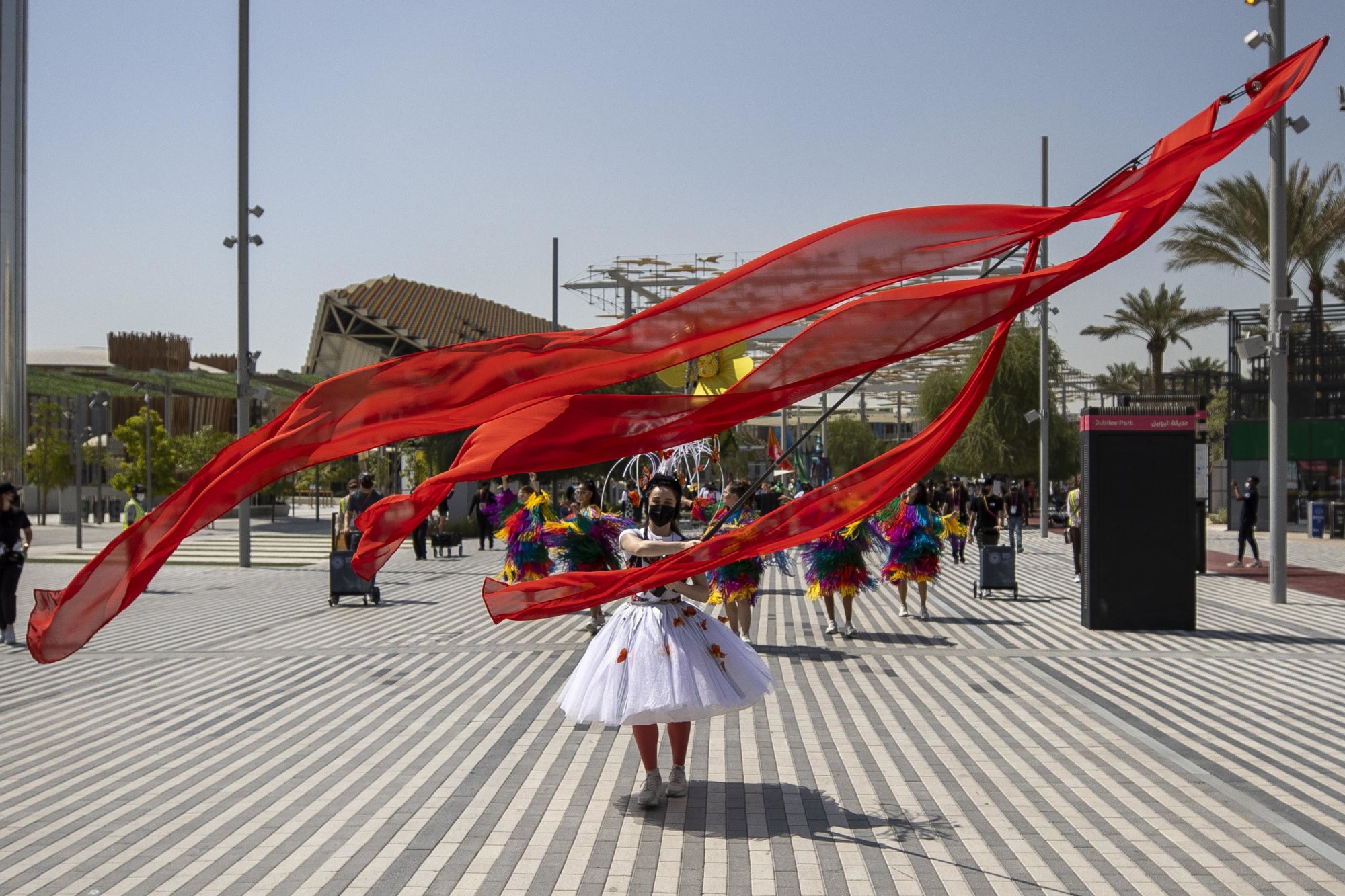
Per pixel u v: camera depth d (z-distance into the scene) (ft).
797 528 18.21
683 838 18.58
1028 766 23.22
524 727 26.71
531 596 18.69
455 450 127.34
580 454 17.24
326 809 20.25
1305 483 115.75
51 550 90.99
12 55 164.76
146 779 22.29
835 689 31.60
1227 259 110.42
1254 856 17.72
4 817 19.81
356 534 53.31
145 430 147.64
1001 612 49.80
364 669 34.83
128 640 41.37
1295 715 28.09
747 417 16.78
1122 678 33.32
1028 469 148.25
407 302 224.33
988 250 16.02
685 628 19.94
